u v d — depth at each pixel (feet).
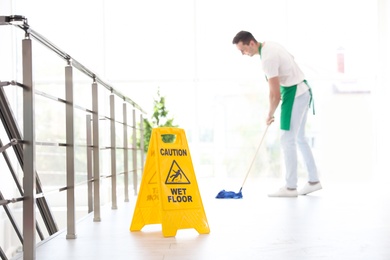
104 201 22.89
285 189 14.93
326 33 23.44
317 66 23.39
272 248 6.96
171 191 8.30
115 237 8.04
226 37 23.70
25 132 6.07
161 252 6.79
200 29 23.76
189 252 6.76
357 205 12.30
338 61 23.36
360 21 23.36
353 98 26.81
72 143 7.91
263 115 23.95
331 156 26.66
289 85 14.99
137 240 7.75
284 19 23.54
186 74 23.62
